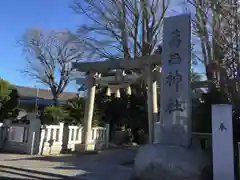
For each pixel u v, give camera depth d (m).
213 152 6.75
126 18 21.98
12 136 12.14
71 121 14.24
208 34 10.79
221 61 9.64
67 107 15.41
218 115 6.82
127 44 22.03
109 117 18.58
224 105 6.81
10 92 16.12
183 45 8.26
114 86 18.62
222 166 6.61
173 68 8.28
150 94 11.98
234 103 9.48
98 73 14.33
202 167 7.22
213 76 11.41
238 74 8.93
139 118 18.48
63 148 12.62
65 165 9.44
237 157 7.37
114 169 8.95
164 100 8.26
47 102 31.70
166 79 8.32
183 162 7.16
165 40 8.53
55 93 37.28
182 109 7.99
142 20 21.45
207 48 11.26
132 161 10.54
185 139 7.82
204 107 10.95
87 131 13.54
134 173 7.84
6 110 15.95
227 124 6.72
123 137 17.91
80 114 14.76
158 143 8.01
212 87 11.27
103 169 8.94
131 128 18.77
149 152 7.57
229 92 10.12
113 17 22.30
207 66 11.48
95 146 14.10
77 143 13.35
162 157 7.32
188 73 8.08
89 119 13.67
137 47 21.95
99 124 15.49
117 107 18.75
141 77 15.52
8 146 12.15
